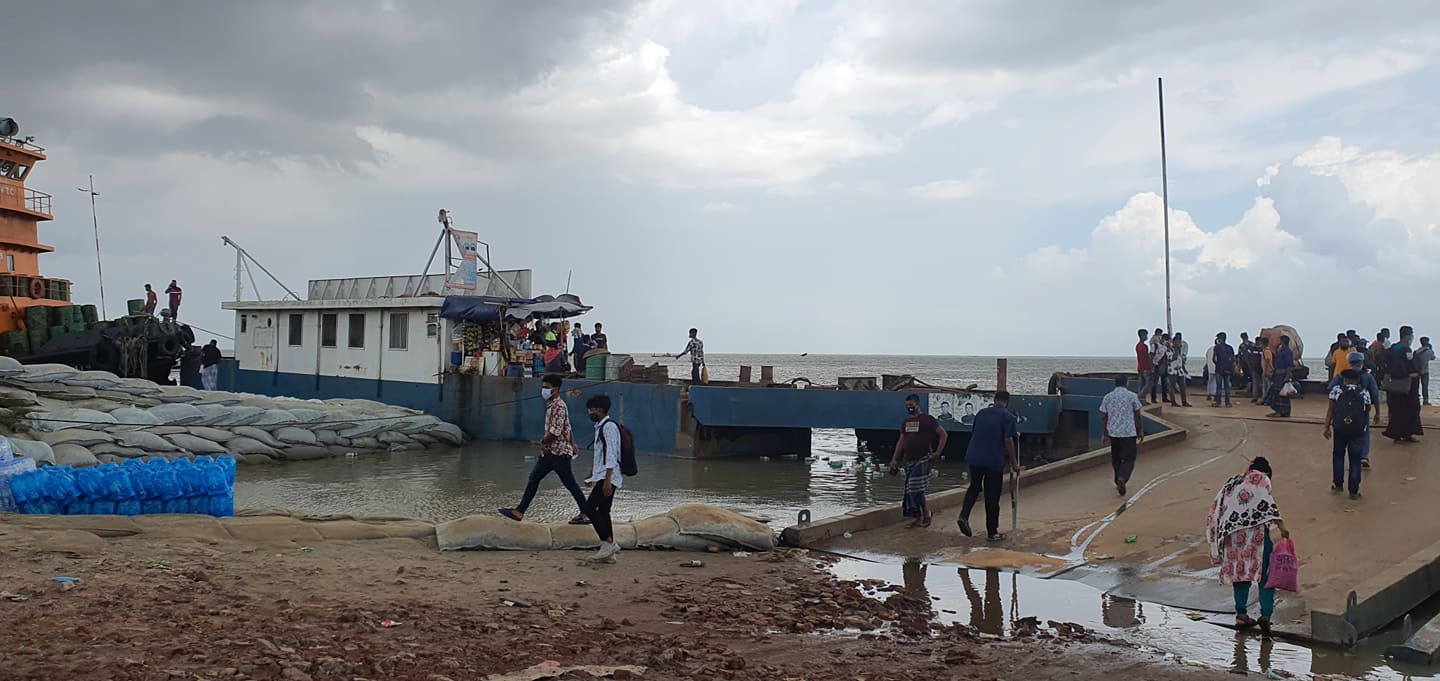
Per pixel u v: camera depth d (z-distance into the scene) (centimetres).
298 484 1903
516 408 2625
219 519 1093
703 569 1041
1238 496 836
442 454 2431
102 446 1930
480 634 707
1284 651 772
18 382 2131
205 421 2194
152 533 1022
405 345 2853
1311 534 1122
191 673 556
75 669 550
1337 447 1315
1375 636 814
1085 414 2267
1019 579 1020
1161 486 1467
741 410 2288
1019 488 1522
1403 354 1686
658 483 1944
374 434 2453
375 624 710
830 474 2111
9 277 2967
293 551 1009
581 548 1109
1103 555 1101
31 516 1041
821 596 916
